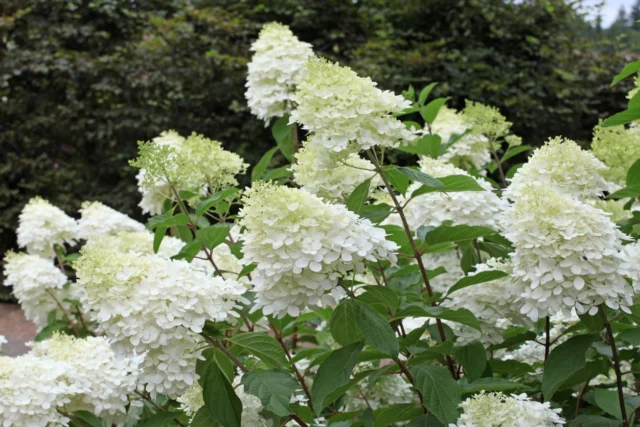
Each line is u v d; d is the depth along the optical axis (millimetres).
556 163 2473
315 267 1781
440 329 2486
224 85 9438
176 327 1920
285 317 2697
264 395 1917
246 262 1965
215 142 3035
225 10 10492
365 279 3277
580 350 2059
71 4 9766
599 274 1941
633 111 2375
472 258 2992
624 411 2168
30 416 2193
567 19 9766
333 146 2043
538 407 1952
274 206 1848
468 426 1934
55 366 2344
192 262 2842
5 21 9570
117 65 9484
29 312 4379
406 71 8852
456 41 9531
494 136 4008
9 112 9453
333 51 10180
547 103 9180
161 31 9664
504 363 2588
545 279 1938
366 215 2295
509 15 9359
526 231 1987
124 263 1963
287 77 3412
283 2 10219
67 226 4559
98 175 9680
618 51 9797
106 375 2430
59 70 9492
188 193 2723
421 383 2051
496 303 2412
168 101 9453
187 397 2332
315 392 1995
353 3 10305
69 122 9523
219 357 2055
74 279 7535
